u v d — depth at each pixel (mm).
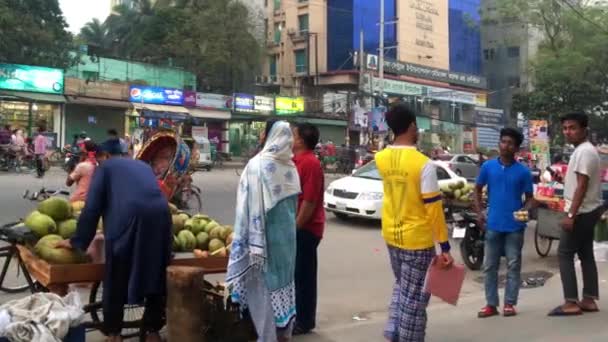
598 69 42312
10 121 29797
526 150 33969
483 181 5957
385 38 53438
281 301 4277
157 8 44500
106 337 4871
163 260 4457
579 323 5570
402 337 4309
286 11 52500
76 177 7922
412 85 51094
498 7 46750
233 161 37844
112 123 33625
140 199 4336
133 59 41094
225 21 42000
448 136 53750
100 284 5066
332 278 7902
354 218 13438
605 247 8586
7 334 3580
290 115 39938
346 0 50688
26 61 30891
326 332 5348
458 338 5168
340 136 43656
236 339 4762
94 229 4414
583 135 5770
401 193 4223
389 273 8266
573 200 5680
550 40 44031
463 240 8875
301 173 5008
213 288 5180
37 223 4727
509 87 58719
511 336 5207
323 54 50688
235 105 37062
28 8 32344
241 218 4148
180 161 6578
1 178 19000
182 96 34844
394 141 4348
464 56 60750
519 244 5805
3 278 6074
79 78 32438
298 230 5121
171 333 4234
